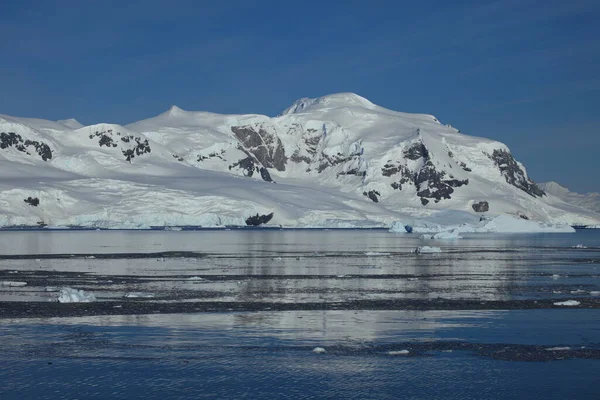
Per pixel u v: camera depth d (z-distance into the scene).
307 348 42.34
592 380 35.94
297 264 103.69
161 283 75.50
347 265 102.31
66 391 33.94
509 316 53.66
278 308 57.00
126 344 43.06
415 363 39.03
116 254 125.06
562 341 44.44
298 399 33.06
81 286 71.94
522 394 33.81
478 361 39.44
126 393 33.62
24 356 40.03
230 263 104.94
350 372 37.22
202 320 51.16
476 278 83.62
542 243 193.38
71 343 43.31
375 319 52.06
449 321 51.41
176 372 37.16
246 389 34.34
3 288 69.25
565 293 68.31
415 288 72.06
